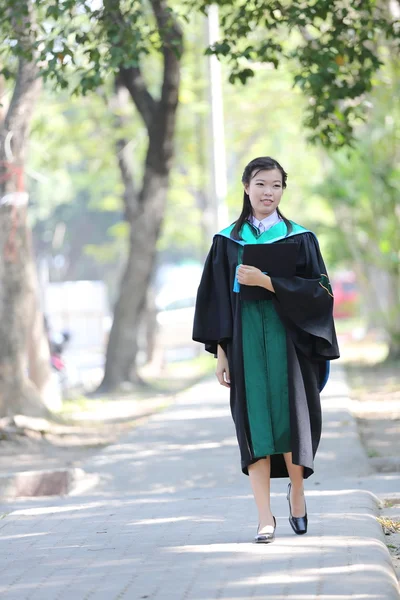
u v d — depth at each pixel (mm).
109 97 30656
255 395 7539
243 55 14031
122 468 14000
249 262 7508
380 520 8875
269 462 7754
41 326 23641
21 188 19000
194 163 40094
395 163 30828
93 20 15266
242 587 6508
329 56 14172
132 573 7051
